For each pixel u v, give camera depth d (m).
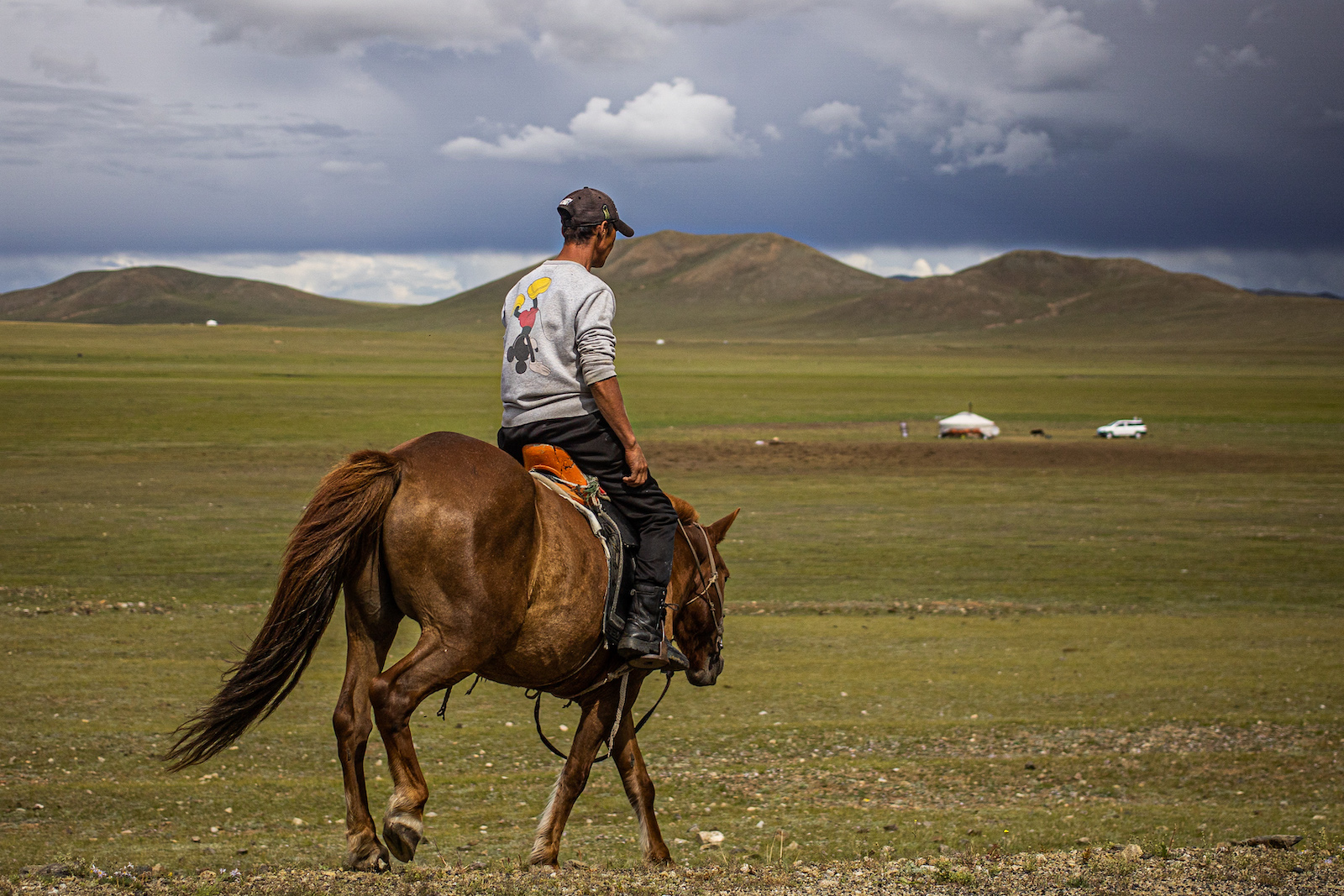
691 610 5.98
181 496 32.25
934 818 8.22
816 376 136.12
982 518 32.12
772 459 49.19
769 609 18.70
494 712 12.07
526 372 4.96
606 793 9.20
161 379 94.69
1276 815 8.31
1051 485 41.16
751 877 4.84
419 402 76.69
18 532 24.42
